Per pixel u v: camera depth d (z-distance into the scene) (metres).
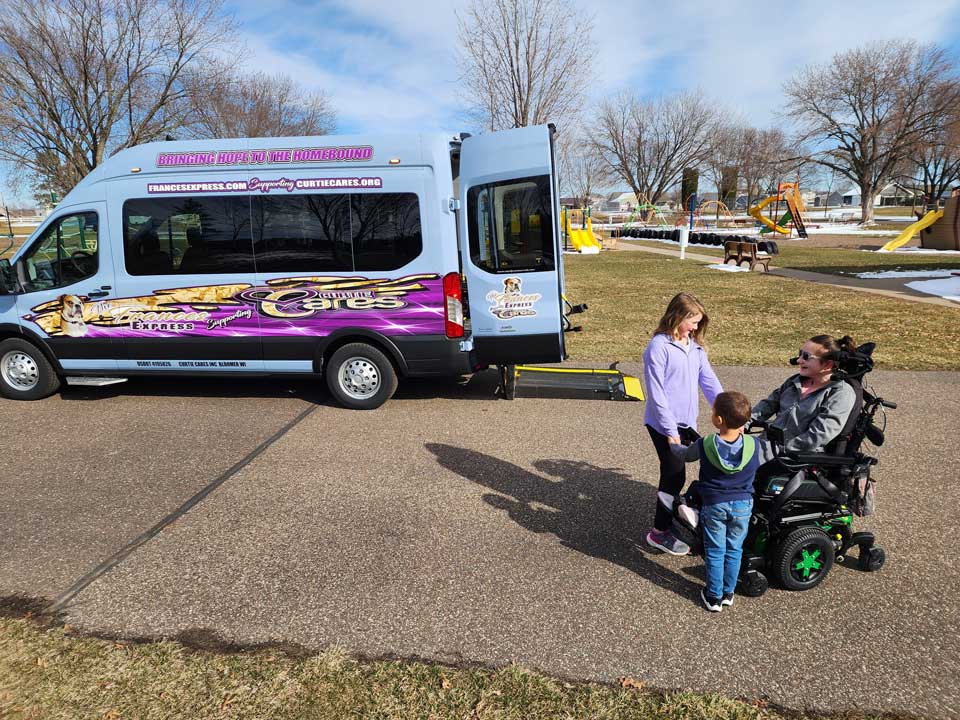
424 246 6.17
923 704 2.56
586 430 5.88
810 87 50.84
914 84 46.22
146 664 2.83
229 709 2.56
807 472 3.30
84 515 4.30
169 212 6.46
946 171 53.56
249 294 6.46
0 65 20.23
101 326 6.77
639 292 15.53
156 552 3.82
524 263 6.11
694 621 3.12
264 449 5.51
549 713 2.53
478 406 6.68
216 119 28.33
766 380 7.35
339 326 6.39
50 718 2.52
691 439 3.46
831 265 20.52
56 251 6.76
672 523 3.67
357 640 3.00
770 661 2.83
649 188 71.50
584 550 3.80
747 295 14.23
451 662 2.84
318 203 6.24
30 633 3.06
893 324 10.39
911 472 4.78
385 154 6.16
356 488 4.70
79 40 21.25
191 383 7.80
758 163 59.12
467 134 6.73
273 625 3.12
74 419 6.37
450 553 3.78
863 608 3.20
